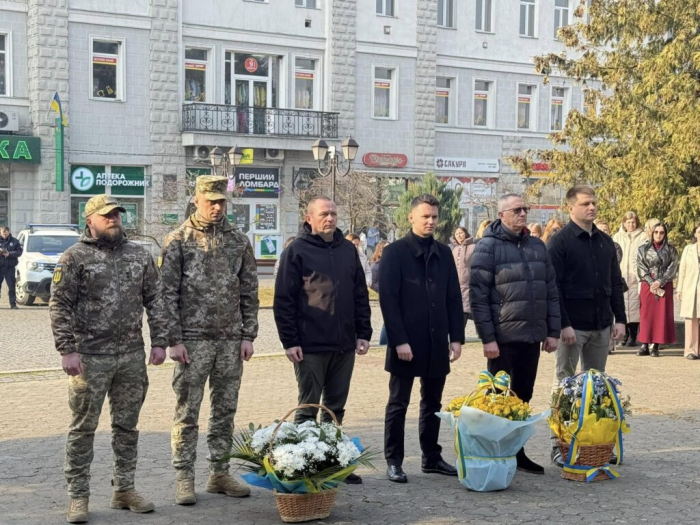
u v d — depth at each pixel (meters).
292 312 6.77
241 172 33.47
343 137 35.06
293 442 6.05
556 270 7.58
